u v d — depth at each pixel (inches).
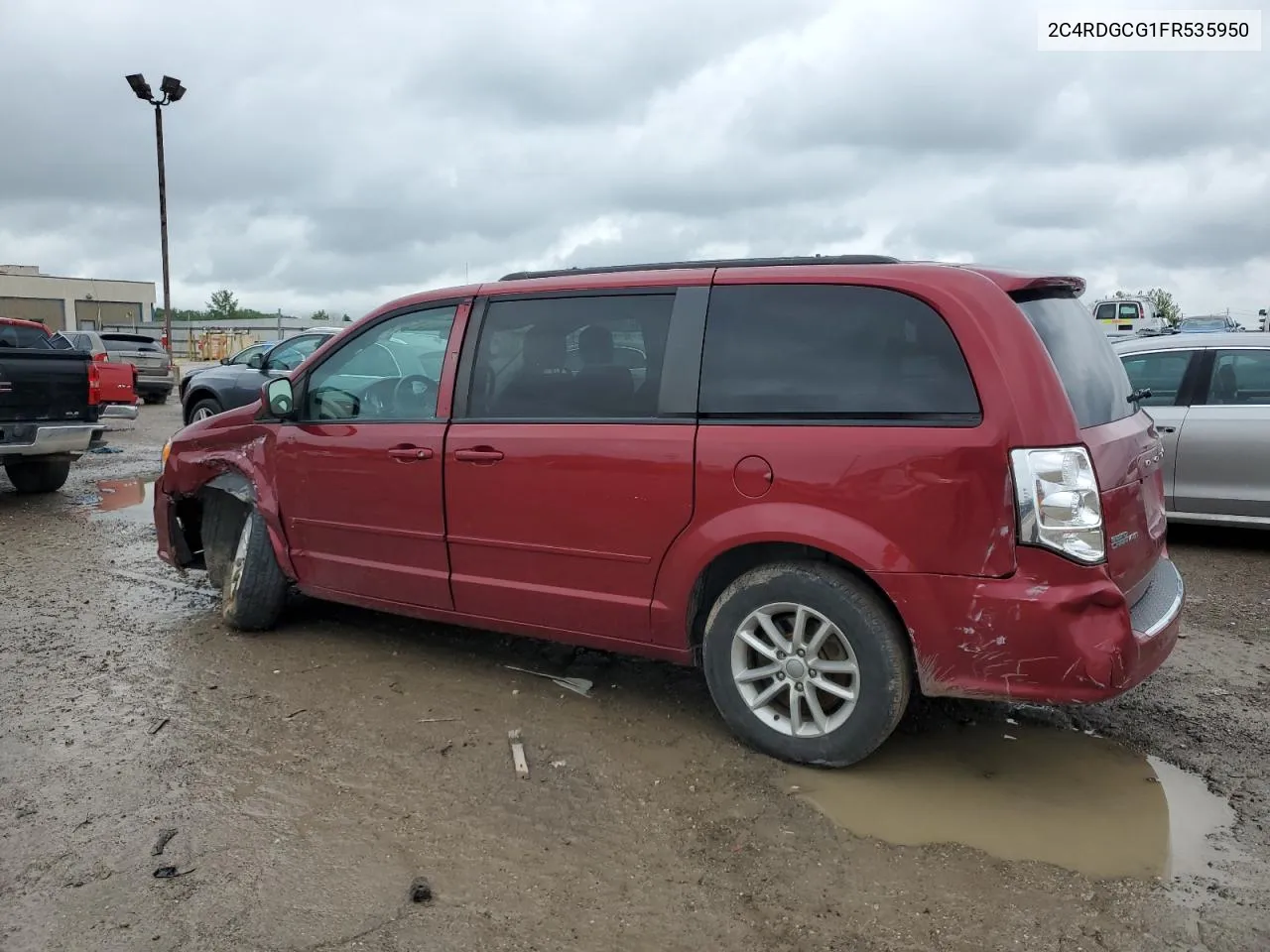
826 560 136.3
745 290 142.6
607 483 147.8
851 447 129.6
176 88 1037.8
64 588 241.0
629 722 157.8
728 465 137.6
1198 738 151.9
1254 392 271.3
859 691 133.3
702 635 151.3
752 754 145.6
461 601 168.7
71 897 108.5
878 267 135.4
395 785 135.6
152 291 3129.9
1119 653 121.2
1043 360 125.2
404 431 170.9
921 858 117.9
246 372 490.6
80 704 164.4
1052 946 101.3
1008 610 122.2
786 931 104.2
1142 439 144.7
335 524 182.4
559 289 158.9
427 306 174.9
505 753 146.2
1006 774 139.6
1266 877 113.7
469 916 106.1
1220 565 262.8
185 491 213.6
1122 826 125.2
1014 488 121.3
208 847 119.0
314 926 103.8
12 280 2775.6
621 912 107.3
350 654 190.1
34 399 358.3
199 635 202.5
